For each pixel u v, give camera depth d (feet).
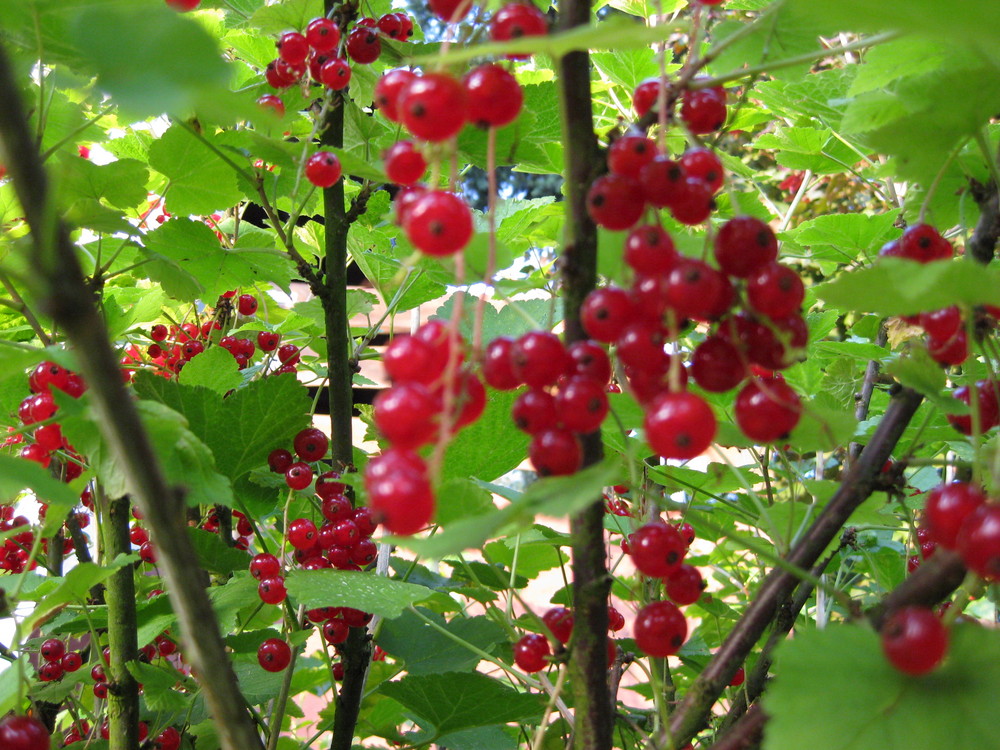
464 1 0.44
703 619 1.34
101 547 0.93
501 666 0.75
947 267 0.44
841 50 0.49
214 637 0.43
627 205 0.47
